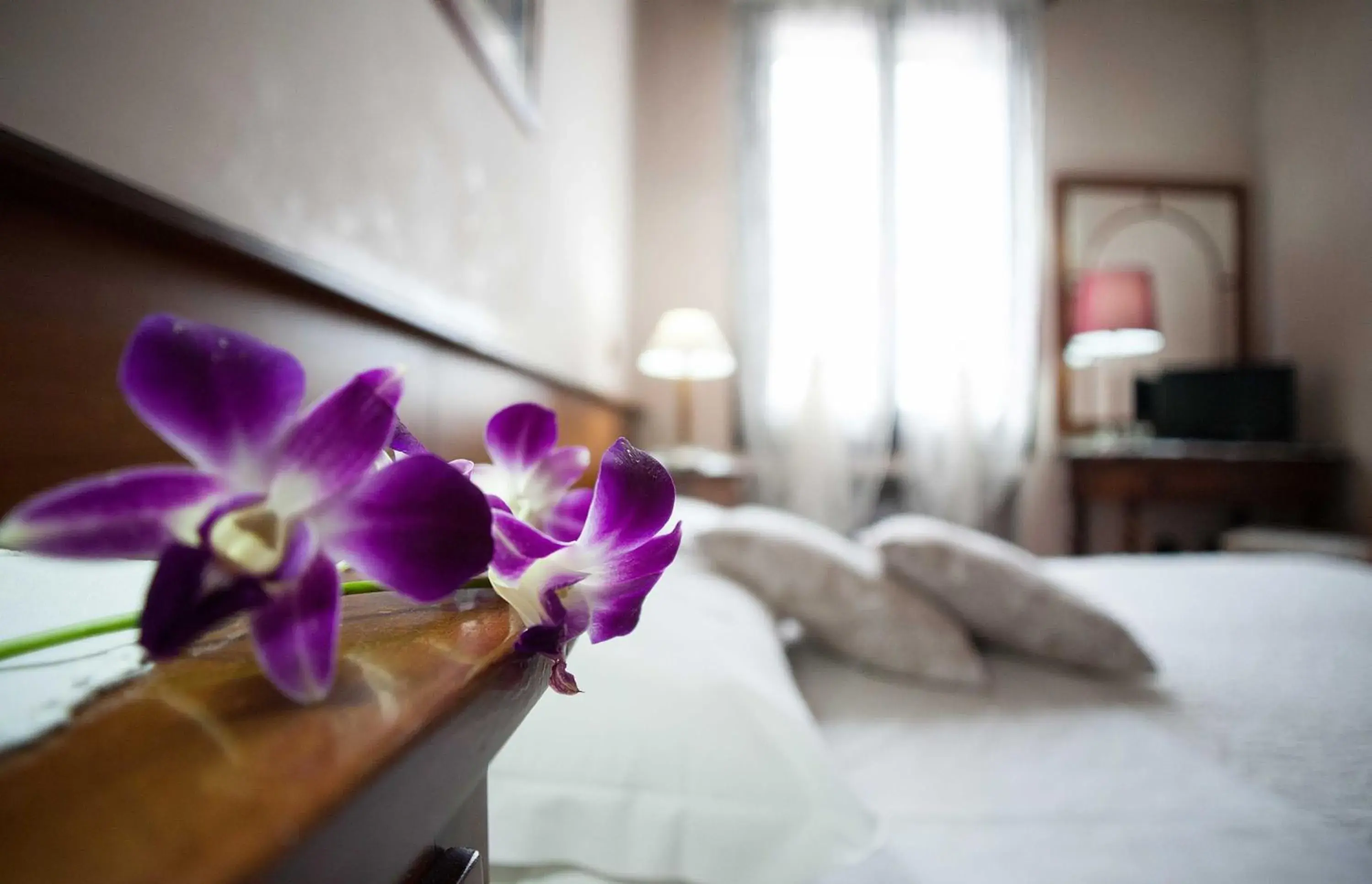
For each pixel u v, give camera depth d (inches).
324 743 6.9
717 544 44.4
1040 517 136.2
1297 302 130.8
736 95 132.0
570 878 22.5
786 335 132.9
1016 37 132.5
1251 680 41.8
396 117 42.0
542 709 24.3
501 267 60.2
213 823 5.5
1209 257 138.3
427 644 10.2
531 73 67.8
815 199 133.2
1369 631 49.4
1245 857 24.6
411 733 7.1
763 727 24.3
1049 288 137.9
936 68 133.0
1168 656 46.0
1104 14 139.0
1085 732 35.2
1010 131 131.6
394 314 37.1
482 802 13.1
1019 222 131.1
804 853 22.1
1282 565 67.9
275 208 31.0
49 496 6.6
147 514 7.1
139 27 23.7
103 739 7.0
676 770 23.1
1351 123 120.3
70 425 20.2
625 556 11.1
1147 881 23.3
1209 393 128.6
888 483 134.3
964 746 33.6
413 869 9.9
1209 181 139.1
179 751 6.8
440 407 44.6
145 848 5.2
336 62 35.8
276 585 7.7
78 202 20.0
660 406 137.3
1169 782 30.1
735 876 22.1
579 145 90.1
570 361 85.5
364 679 8.6
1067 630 41.8
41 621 11.5
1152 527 133.8
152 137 24.3
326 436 7.9
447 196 49.3
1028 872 23.8
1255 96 140.0
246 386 7.6
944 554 43.5
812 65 133.5
